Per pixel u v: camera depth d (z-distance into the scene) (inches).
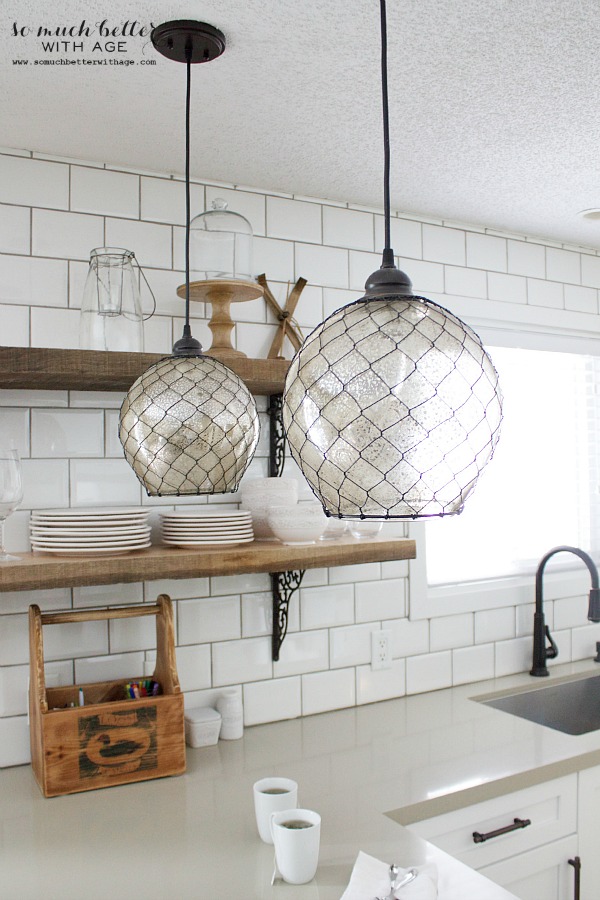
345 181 84.4
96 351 65.3
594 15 52.7
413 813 62.8
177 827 58.6
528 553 108.8
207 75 60.1
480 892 49.8
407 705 90.3
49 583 63.1
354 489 29.0
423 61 58.6
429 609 95.7
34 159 74.6
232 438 43.9
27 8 50.6
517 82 62.2
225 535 72.2
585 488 115.3
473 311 101.6
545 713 99.1
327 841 56.6
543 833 72.6
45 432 74.6
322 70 59.7
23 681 72.4
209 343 82.4
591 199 91.4
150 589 78.4
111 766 66.1
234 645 82.6
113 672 76.3
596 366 116.3
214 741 76.8
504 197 90.5
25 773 69.8
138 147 74.0
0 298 72.8
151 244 79.7
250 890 50.1
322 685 87.7
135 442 43.3
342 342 28.8
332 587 88.9
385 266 31.6
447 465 28.7
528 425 109.5
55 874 52.0
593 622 102.3
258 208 86.1
